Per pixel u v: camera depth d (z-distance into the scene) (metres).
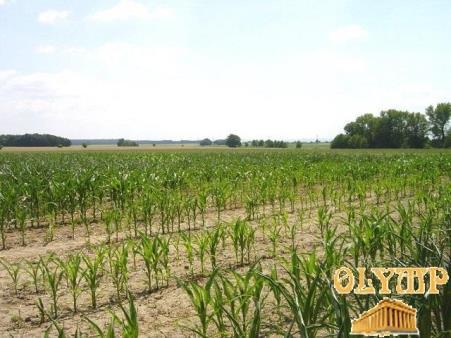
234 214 13.39
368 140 107.75
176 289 6.71
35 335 5.31
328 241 6.57
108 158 40.06
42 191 12.31
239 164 27.64
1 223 9.51
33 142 138.88
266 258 8.20
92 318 5.77
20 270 7.78
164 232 10.88
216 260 8.12
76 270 5.98
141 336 5.20
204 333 4.39
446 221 6.75
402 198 16.02
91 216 13.39
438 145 104.00
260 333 4.93
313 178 18.39
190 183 16.86
